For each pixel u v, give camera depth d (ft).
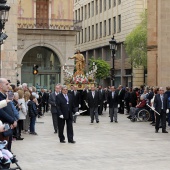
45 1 219.00
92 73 155.43
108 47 298.76
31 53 219.00
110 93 121.80
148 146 73.15
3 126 40.19
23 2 215.31
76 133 92.73
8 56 140.46
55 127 93.09
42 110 155.84
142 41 214.28
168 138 84.17
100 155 63.98
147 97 122.42
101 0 308.81
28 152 66.80
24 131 94.02
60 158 61.57
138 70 256.32
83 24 336.90
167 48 130.41
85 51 334.44
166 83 130.62
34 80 219.61
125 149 69.72
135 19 260.21
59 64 219.82
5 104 41.39
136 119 124.47
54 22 218.79
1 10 82.12
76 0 350.64
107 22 298.15
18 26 213.05
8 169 38.32
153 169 53.52
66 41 218.38
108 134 90.94
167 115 107.14
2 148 39.65
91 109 118.93
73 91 127.34
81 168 54.08
